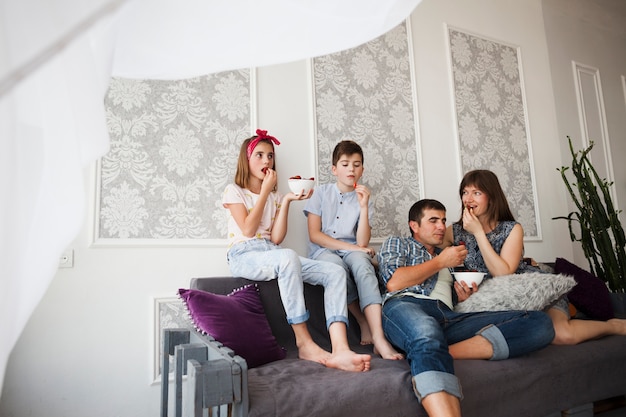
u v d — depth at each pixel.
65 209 0.62
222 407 1.06
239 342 1.43
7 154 0.51
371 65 2.59
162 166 2.01
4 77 0.44
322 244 2.04
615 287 2.64
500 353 1.45
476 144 2.88
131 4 0.70
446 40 2.89
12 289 0.54
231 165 2.14
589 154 3.42
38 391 1.67
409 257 1.77
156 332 1.89
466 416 1.29
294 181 1.90
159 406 1.86
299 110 2.35
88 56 0.66
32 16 0.51
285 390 1.12
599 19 3.73
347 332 1.89
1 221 0.51
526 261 2.09
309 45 1.00
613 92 3.72
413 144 2.65
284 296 1.62
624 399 2.03
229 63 1.00
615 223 2.74
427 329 1.33
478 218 2.02
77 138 0.63
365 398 1.17
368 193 2.04
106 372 1.78
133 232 1.92
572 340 1.70
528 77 3.23
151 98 2.03
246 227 1.82
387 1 0.93
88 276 1.81
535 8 3.39
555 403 1.49
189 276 1.99
